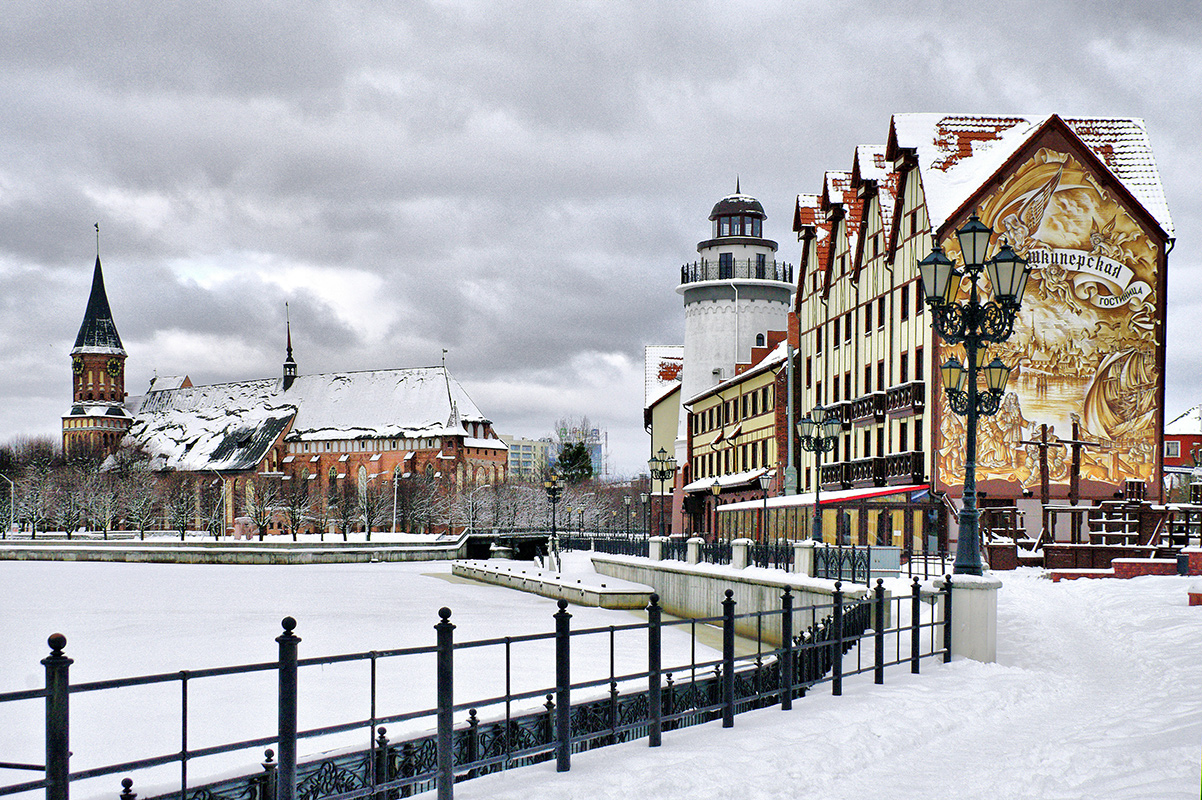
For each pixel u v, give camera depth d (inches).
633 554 2394.2
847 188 2413.9
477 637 1576.0
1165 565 1338.6
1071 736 492.1
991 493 1834.4
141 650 1544.0
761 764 433.7
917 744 485.1
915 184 1966.0
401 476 6107.3
